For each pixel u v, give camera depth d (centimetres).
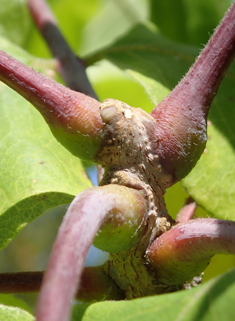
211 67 10
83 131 10
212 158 12
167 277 10
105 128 10
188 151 10
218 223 10
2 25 18
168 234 10
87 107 10
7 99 13
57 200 11
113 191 10
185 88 10
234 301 8
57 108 10
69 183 12
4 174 12
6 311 10
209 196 12
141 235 10
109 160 10
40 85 10
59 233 9
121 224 10
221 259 13
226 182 12
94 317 9
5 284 11
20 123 12
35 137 12
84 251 9
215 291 9
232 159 12
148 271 10
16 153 12
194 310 9
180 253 10
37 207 11
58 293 8
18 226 11
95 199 9
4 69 10
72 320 9
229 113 13
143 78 13
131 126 10
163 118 10
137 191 10
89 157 10
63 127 10
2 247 11
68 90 10
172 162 10
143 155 10
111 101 10
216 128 13
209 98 10
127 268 11
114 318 9
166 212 10
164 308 9
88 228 9
